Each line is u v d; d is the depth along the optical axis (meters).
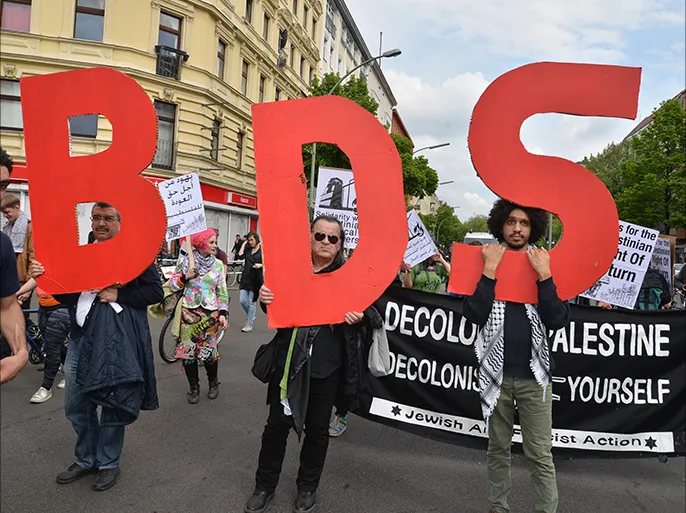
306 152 20.42
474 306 2.51
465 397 3.59
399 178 2.82
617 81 2.58
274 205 2.82
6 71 16.19
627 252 4.84
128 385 2.86
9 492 2.88
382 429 4.11
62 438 3.61
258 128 2.84
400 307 3.72
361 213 2.82
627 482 3.30
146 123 2.82
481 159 2.63
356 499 2.95
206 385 5.16
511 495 3.06
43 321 5.07
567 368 3.55
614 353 3.55
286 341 2.83
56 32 16.69
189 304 4.51
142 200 2.83
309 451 2.82
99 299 2.91
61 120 2.89
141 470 3.22
